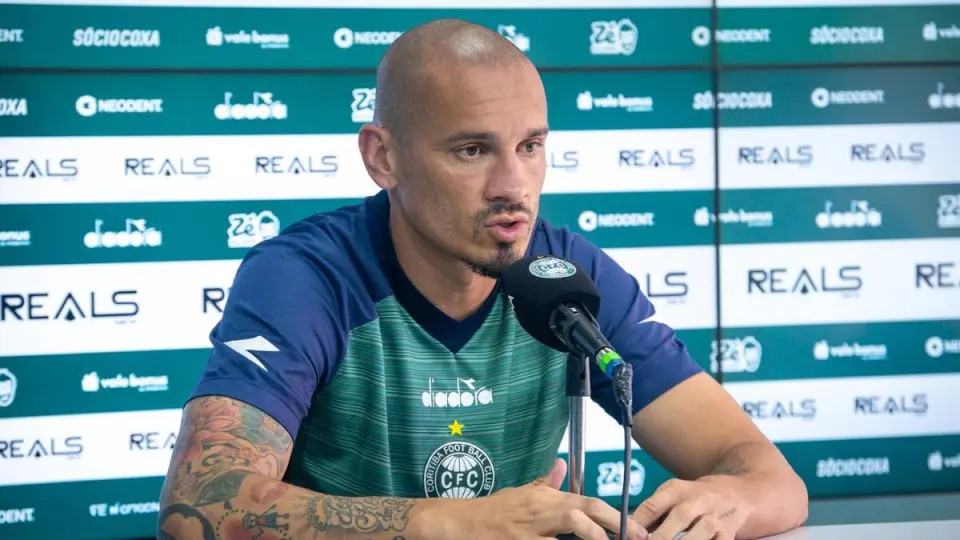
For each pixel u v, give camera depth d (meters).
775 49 2.83
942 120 2.88
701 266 2.82
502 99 1.38
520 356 1.61
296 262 1.53
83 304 2.61
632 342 1.64
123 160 2.61
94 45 2.59
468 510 1.23
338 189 2.70
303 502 1.25
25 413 2.59
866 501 2.88
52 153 2.58
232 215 2.66
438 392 1.58
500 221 1.41
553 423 1.66
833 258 2.86
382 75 1.48
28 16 2.56
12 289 2.58
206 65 2.63
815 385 2.87
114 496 2.64
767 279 2.84
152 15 2.61
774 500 1.43
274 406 1.39
